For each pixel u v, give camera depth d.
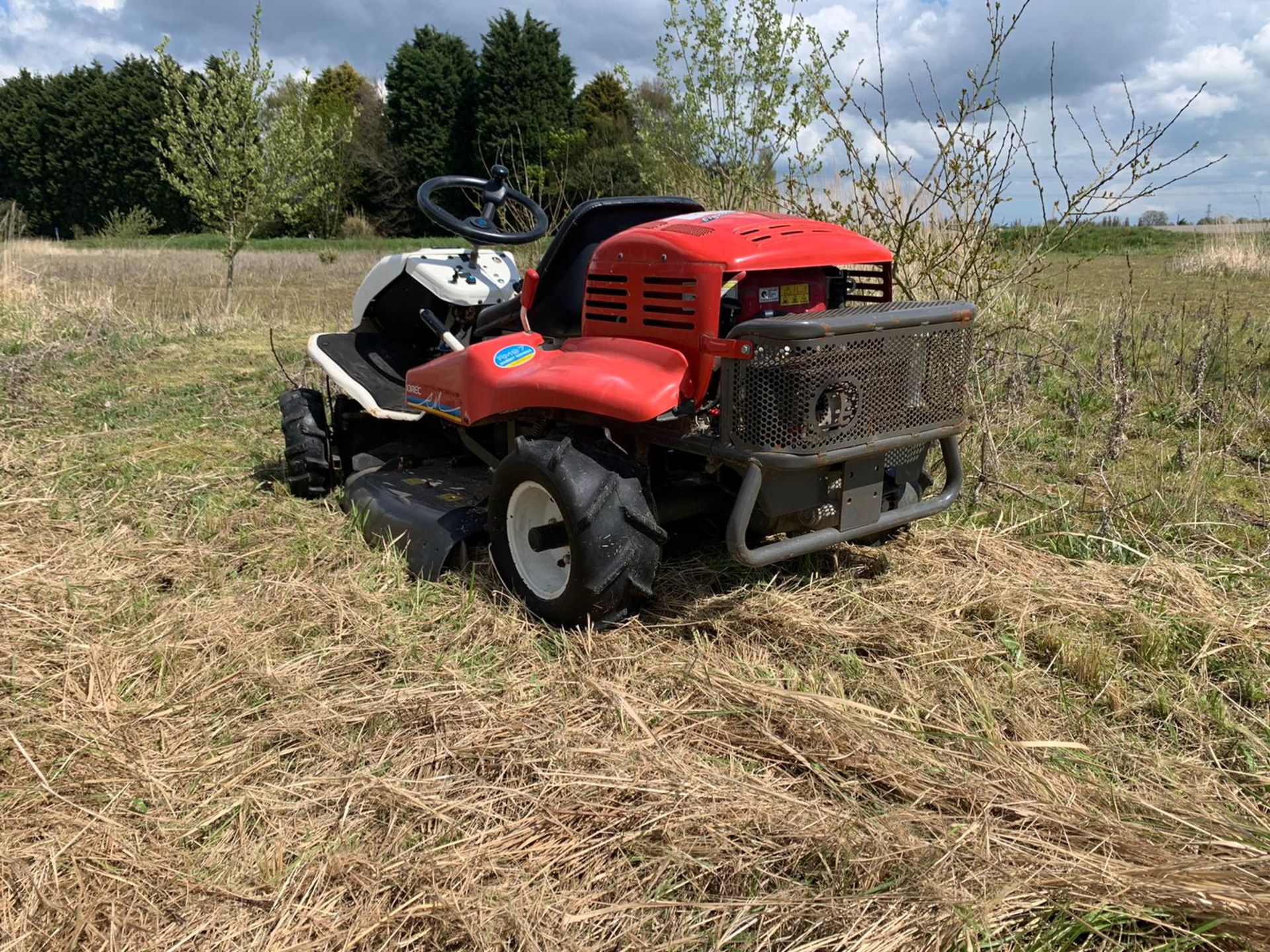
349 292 14.97
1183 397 5.76
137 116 44.84
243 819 2.27
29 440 5.50
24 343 8.63
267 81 11.41
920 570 3.54
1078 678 2.85
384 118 41.84
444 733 2.59
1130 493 4.29
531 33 38.47
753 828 2.16
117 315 9.92
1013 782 2.31
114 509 4.33
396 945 1.91
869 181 4.98
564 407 3.07
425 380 3.89
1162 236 20.70
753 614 3.17
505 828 2.22
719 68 6.79
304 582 3.51
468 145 40.00
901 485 3.31
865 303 3.47
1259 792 2.36
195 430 5.78
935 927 1.83
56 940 1.95
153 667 2.95
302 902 2.02
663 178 7.30
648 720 2.63
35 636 3.14
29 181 46.84
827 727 2.53
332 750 2.53
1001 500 4.27
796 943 1.85
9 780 2.43
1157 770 2.41
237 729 2.65
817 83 6.37
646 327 3.09
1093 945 1.85
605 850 2.14
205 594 3.47
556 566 3.26
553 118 38.66
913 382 2.98
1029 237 5.82
